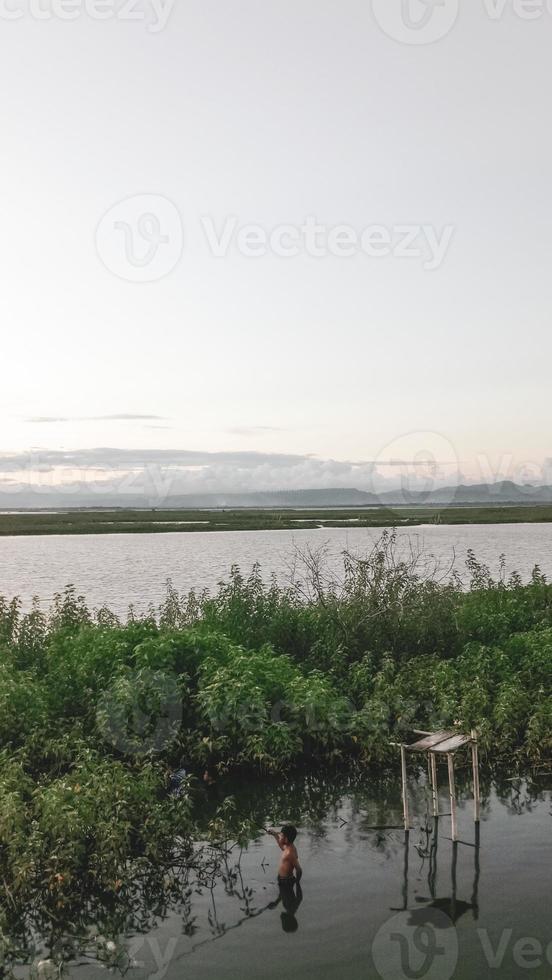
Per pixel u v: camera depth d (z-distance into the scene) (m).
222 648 18.17
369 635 21.17
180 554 75.88
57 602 22.61
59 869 10.91
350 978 8.92
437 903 10.54
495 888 10.91
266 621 21.81
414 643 21.41
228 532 128.38
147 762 13.94
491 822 13.09
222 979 8.98
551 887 10.89
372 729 16.03
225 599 22.89
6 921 10.14
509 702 16.84
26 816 11.60
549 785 14.65
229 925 10.16
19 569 60.97
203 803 14.20
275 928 10.03
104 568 61.09
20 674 16.78
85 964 9.36
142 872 11.56
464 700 17.03
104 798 11.93
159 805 12.45
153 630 18.77
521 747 15.98
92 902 10.86
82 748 14.08
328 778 15.36
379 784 15.01
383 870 11.52
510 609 23.83
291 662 19.75
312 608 22.88
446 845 12.27
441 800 14.13
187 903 10.77
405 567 23.34
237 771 15.60
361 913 10.37
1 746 14.75
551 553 67.50
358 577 23.17
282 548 80.44
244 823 12.64
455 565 51.28
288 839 11.48
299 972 9.07
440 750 12.55
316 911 10.44
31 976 9.15
